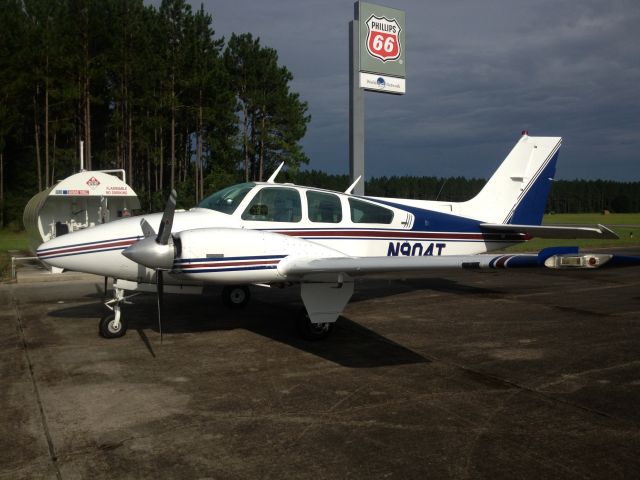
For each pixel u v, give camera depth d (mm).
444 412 4230
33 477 3176
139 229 6617
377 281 12344
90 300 9484
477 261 5508
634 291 10852
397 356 5914
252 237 6105
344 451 3531
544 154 9977
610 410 4273
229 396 4590
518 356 5906
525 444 3643
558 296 10172
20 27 34688
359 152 15789
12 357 5824
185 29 33156
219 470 3266
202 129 38062
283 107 40125
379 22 15969
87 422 4012
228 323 7594
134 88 35375
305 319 6527
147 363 5598
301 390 4758
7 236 31359
